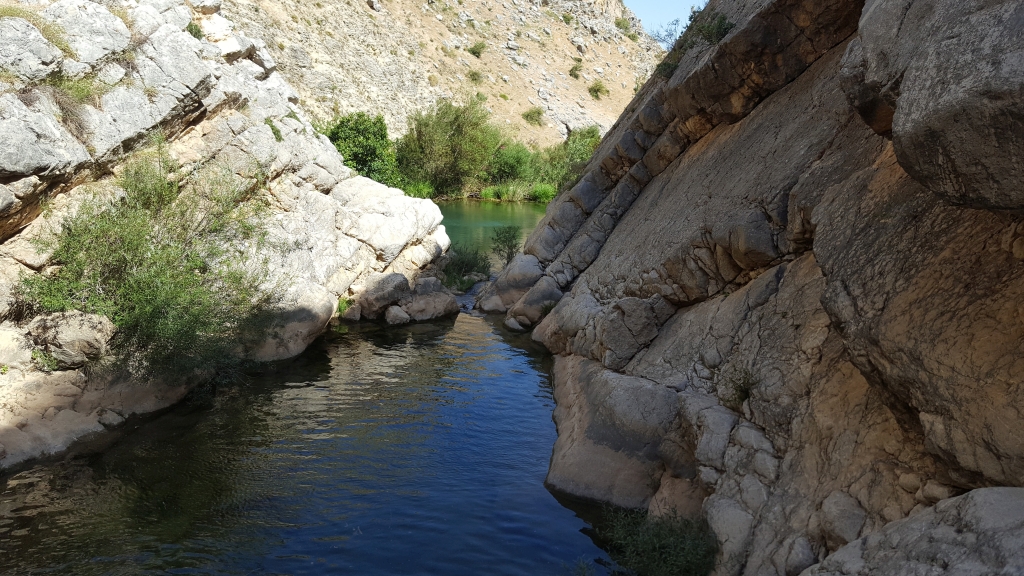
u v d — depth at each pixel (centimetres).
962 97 414
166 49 1357
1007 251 515
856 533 539
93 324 1038
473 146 4988
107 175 1219
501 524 803
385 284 1736
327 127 3719
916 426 551
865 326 574
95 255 1055
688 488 787
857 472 581
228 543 750
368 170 3538
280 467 936
